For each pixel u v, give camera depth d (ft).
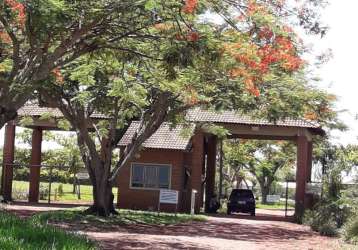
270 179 193.88
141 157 103.45
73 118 70.79
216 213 107.86
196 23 37.76
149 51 44.34
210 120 98.94
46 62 39.73
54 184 145.79
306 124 96.84
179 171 102.37
